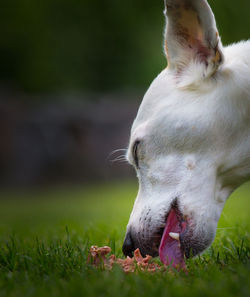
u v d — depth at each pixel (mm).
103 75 43844
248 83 7152
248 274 5844
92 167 39531
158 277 6121
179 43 7418
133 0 38188
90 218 15117
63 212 18797
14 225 14727
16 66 43812
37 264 7070
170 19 7336
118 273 5996
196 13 7117
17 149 39031
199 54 7332
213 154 7203
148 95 7648
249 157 7273
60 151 39594
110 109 40344
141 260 6926
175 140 7258
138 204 7570
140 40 41156
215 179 7293
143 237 7320
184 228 7137
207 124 7141
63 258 7180
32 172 39219
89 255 7027
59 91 43844
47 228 12703
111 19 41250
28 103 40188
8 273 6742
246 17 27625
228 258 7461
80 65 43656
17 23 42281
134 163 7750
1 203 27000
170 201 7215
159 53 38281
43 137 39469
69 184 38938
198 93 7273
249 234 9422
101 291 5496
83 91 43906
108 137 39844
